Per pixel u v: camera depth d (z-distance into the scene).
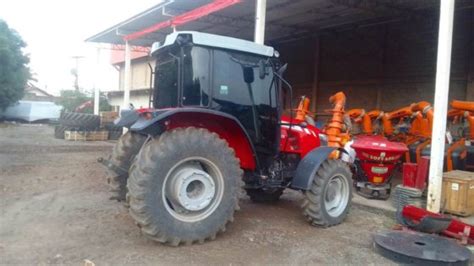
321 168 5.08
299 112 6.74
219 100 4.66
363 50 12.83
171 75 4.67
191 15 9.24
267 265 3.84
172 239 4.10
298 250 4.27
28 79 25.66
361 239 4.71
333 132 7.00
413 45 11.42
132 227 4.72
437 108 5.30
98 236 4.40
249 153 4.88
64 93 28.38
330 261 4.01
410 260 3.92
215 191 4.35
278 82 5.10
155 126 4.35
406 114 8.72
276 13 11.45
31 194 6.25
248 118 4.89
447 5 5.20
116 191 4.87
